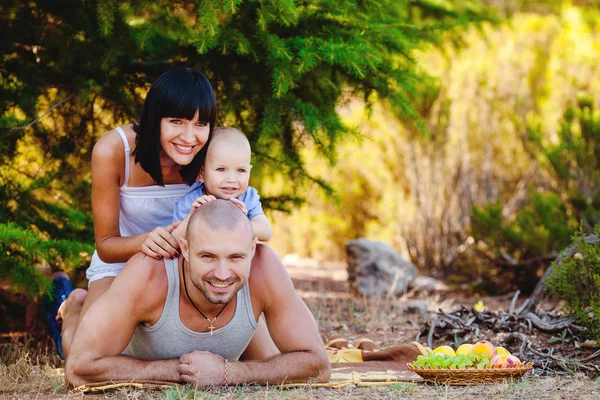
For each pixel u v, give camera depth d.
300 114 6.81
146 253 4.42
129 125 5.04
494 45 11.95
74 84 7.00
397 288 9.50
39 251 5.70
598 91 10.82
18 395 4.55
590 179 9.87
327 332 7.36
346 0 6.86
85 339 4.36
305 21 6.96
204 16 6.08
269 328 4.64
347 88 7.40
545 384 4.71
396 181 11.59
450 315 6.59
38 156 7.29
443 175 11.15
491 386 4.65
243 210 4.37
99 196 4.92
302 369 4.55
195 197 4.88
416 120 7.57
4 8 6.75
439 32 8.23
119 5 6.55
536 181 10.95
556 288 6.16
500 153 11.25
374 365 5.73
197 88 4.65
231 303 4.45
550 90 11.20
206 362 4.40
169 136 4.67
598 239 6.30
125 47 6.77
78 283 6.99
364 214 12.40
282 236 13.48
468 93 11.32
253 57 6.67
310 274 11.30
